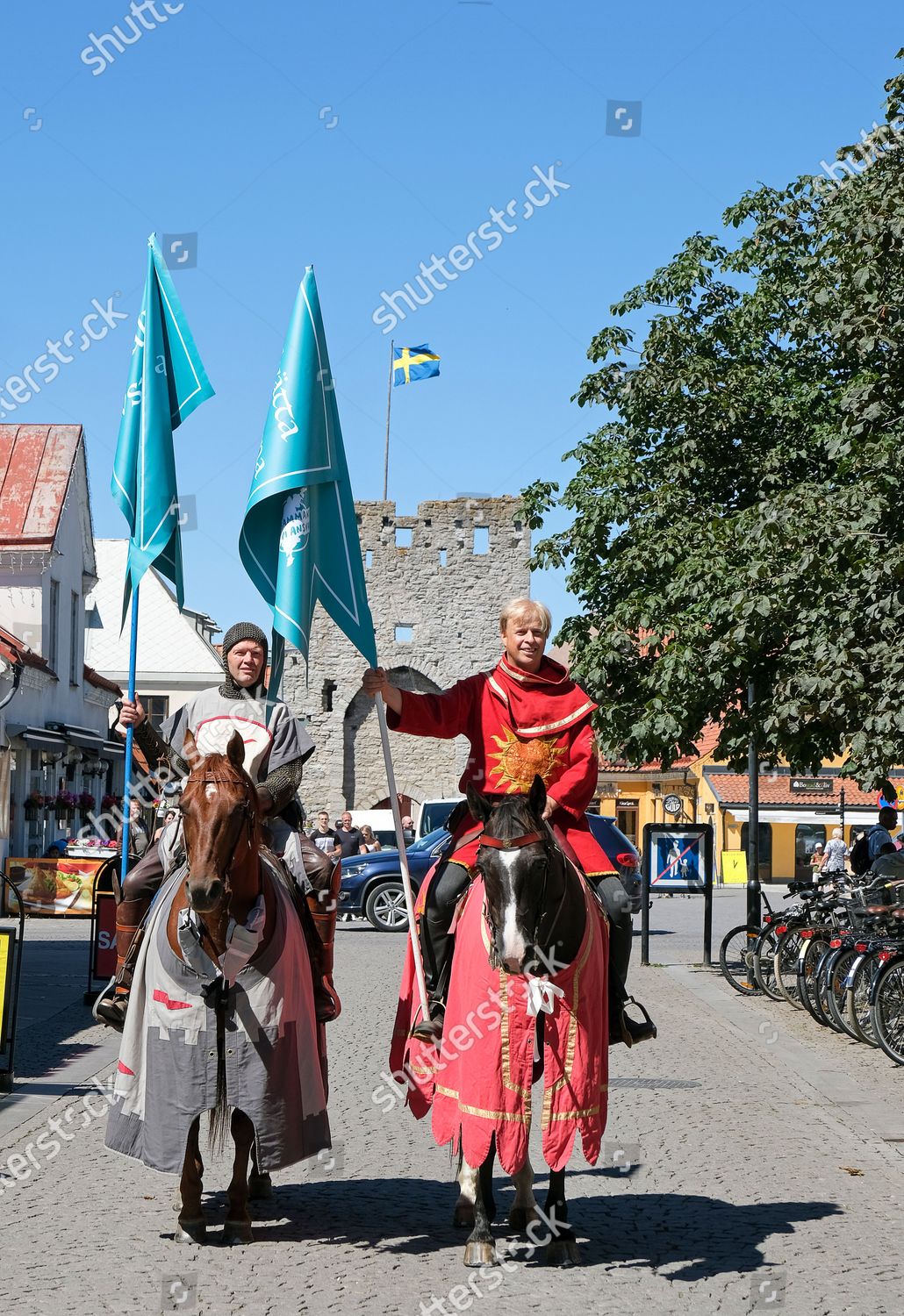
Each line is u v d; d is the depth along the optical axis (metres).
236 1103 6.54
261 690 7.66
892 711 14.23
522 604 7.12
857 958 14.53
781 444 19.84
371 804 62.31
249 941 6.49
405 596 63.94
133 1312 5.72
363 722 62.62
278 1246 6.73
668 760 20.06
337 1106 10.30
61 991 17.12
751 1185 8.12
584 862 7.00
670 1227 7.18
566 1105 6.45
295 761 7.38
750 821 20.89
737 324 20.36
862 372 16.41
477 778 7.09
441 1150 8.93
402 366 56.91
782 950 17.27
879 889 16.31
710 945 21.98
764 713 18.19
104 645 56.03
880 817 19.80
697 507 20.20
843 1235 7.06
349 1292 6.05
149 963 6.73
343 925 30.39
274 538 7.70
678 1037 14.35
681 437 20.34
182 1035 6.56
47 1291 5.98
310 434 7.56
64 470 38.50
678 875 22.12
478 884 6.63
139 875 7.48
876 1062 13.05
